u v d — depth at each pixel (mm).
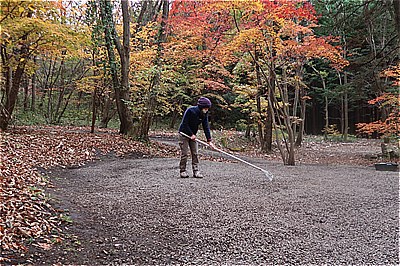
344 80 22312
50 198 4770
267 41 9664
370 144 21141
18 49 11258
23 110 20047
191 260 3129
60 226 3797
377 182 6211
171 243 3494
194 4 11406
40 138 10234
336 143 21688
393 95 12820
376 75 13984
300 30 9391
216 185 5848
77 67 20656
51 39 9516
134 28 15352
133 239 3592
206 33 11586
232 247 3383
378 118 25094
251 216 4207
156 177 6691
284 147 17984
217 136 17859
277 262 3064
